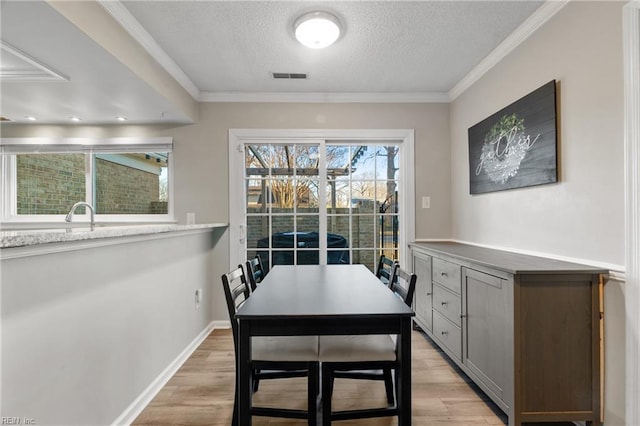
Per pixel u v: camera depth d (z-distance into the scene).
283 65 2.70
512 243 2.35
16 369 1.09
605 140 1.59
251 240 3.40
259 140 3.36
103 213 3.33
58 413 1.26
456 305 2.19
